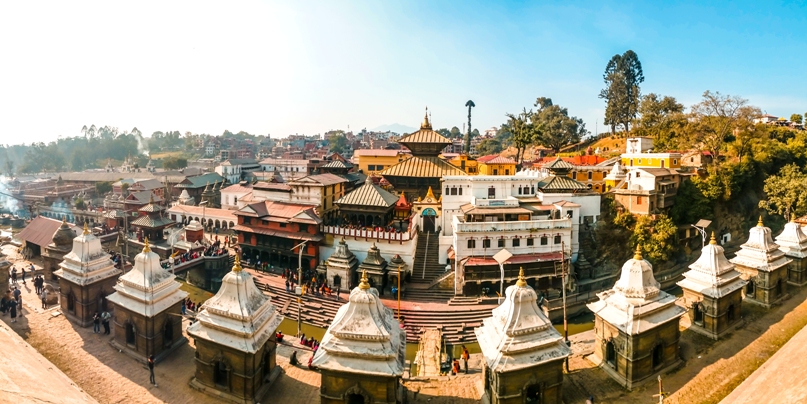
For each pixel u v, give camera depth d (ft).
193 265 182.60
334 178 236.02
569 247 179.52
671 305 99.30
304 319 154.20
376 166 361.30
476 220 186.50
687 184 227.40
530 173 267.18
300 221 192.34
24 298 138.82
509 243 174.91
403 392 91.61
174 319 111.75
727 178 227.20
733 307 115.65
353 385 79.25
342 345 79.51
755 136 253.85
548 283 173.27
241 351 87.81
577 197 205.36
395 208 215.10
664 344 97.76
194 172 468.75
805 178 211.00
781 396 60.29
